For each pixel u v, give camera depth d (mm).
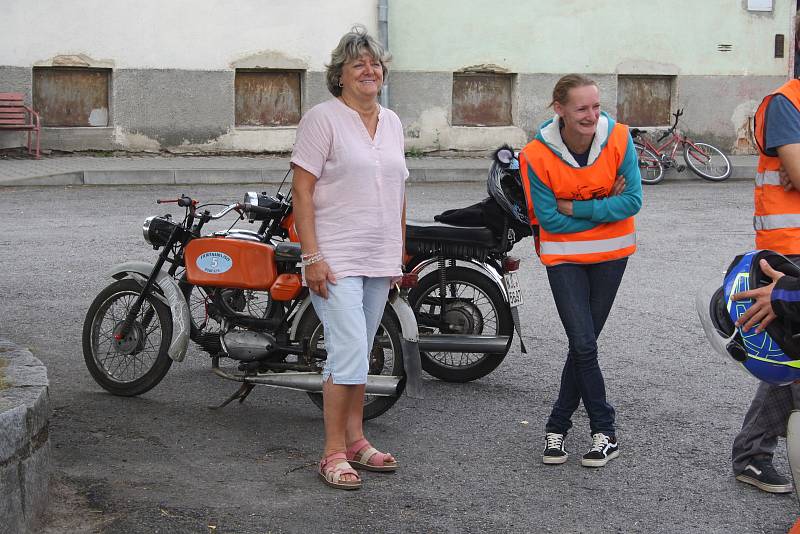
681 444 5508
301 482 4930
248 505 4629
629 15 21125
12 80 17516
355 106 4863
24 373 4543
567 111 4914
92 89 18219
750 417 4898
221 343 5895
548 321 8250
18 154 17641
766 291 3703
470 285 6488
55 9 17625
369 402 5754
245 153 19047
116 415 5859
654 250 11266
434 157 19922
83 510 4492
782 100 4379
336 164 4809
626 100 21625
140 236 11297
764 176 4543
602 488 4902
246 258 5777
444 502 4723
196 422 5773
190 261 5910
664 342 7656
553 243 5098
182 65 18500
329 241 4844
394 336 5656
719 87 21984
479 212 6391
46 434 4371
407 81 19875
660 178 18406
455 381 6660
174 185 15852
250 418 5863
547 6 20547
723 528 4461
